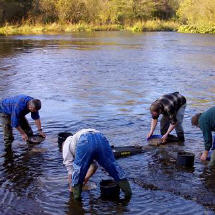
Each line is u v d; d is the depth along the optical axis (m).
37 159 5.36
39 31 36.75
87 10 42.66
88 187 4.54
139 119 7.33
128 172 4.96
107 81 11.38
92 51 20.09
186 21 45.62
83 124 6.98
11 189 4.50
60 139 5.72
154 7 48.91
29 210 4.05
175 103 5.83
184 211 4.02
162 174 4.90
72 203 4.20
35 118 6.01
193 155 5.16
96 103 8.60
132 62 15.80
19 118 5.77
